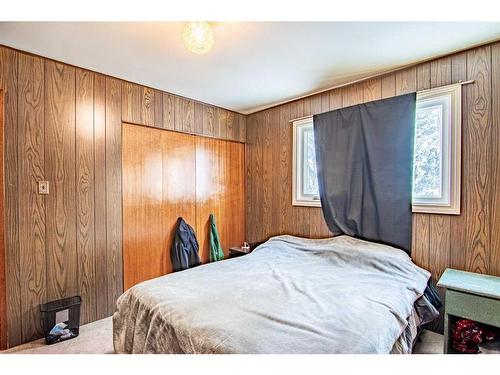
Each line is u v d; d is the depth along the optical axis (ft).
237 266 7.06
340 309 4.59
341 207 8.63
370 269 6.68
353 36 5.78
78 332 6.99
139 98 8.66
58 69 7.04
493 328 5.38
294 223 10.19
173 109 9.56
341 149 8.61
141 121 8.70
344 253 7.33
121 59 6.92
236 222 11.79
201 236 10.50
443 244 6.68
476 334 5.26
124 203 8.36
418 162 7.23
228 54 6.61
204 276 6.25
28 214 6.60
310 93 9.40
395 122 7.41
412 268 6.47
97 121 7.77
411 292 5.57
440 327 6.68
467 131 6.29
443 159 6.73
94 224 7.72
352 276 6.22
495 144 5.92
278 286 5.65
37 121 6.72
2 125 6.22
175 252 9.39
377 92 7.91
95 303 7.71
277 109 10.79
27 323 6.57
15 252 6.41
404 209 7.26
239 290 5.41
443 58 6.68
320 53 6.53
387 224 7.56
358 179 8.22
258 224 11.58
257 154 11.64
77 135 7.39
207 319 4.25
